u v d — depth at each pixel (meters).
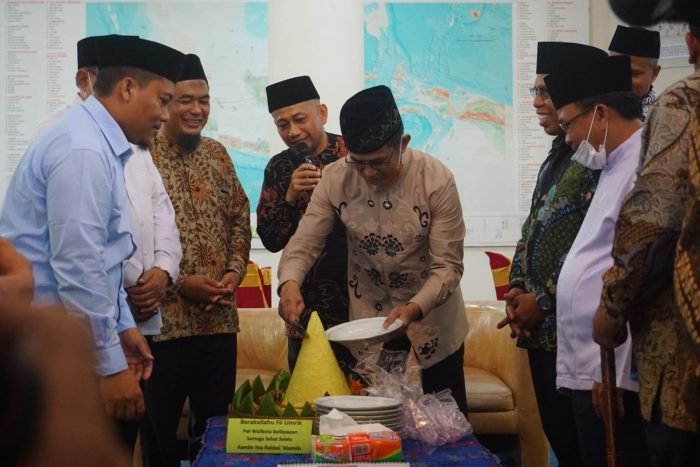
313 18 4.83
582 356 2.29
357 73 4.90
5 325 0.36
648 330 1.80
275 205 3.32
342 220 2.89
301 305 2.79
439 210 2.78
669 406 1.72
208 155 3.40
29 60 6.06
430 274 2.79
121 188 2.40
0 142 6.07
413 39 6.17
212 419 2.50
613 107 2.30
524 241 3.09
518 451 4.30
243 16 6.11
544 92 2.97
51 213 2.23
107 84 2.40
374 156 2.63
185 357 3.23
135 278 2.81
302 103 3.30
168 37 6.11
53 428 0.36
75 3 6.06
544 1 6.18
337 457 1.89
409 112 6.21
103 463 0.36
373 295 2.94
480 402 4.23
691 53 1.75
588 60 2.33
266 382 4.39
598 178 2.62
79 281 2.21
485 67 6.20
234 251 3.40
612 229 2.25
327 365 2.36
